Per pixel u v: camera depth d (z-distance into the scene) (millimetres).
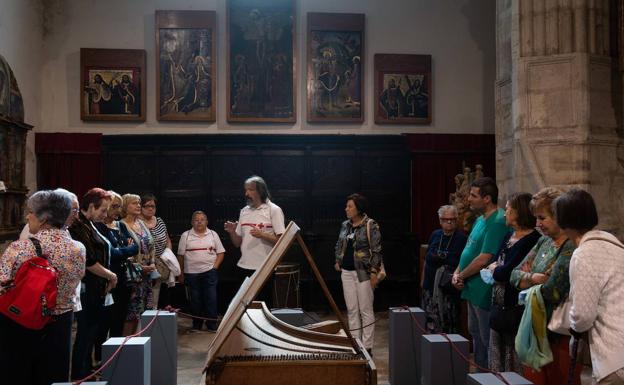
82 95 10578
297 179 10805
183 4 10930
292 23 10906
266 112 10867
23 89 9758
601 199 7074
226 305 10469
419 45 11211
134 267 5676
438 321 5773
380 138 10828
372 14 11180
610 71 7285
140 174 10609
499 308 3936
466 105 11195
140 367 3439
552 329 3250
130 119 10688
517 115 7422
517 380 2814
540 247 3705
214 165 10703
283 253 2939
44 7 10688
